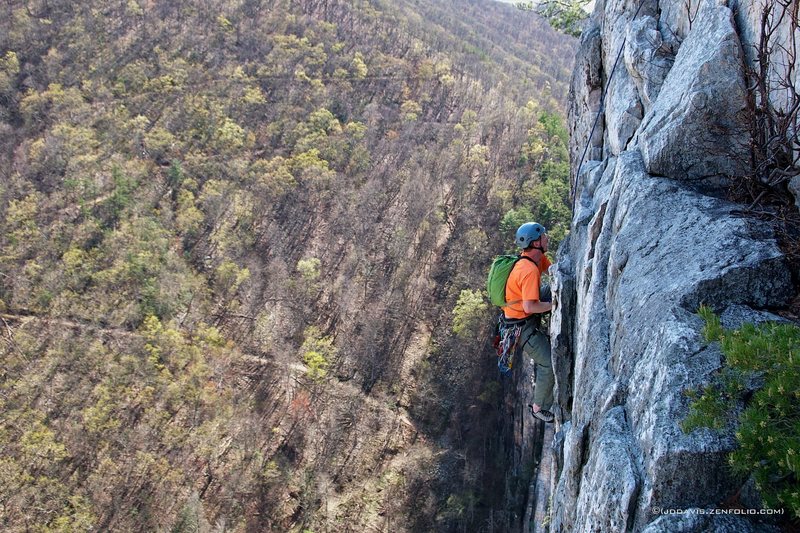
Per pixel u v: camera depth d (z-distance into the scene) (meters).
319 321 61.19
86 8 100.50
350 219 70.69
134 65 93.25
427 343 58.91
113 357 55.69
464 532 43.91
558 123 80.31
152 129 84.19
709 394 3.99
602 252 6.47
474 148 80.38
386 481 48.69
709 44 6.07
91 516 46.00
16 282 60.91
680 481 3.86
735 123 5.74
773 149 5.30
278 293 62.88
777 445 3.54
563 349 7.59
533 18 174.25
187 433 51.28
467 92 99.44
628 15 9.23
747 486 3.67
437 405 53.00
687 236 5.32
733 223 5.14
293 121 87.50
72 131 80.94
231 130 83.44
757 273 4.70
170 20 101.69
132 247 65.00
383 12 119.00
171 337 56.72
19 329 57.59
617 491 4.21
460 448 49.66
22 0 99.44
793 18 4.86
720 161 5.85
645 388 4.47
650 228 5.73
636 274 5.47
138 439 50.22
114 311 59.53
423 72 100.25
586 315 6.45
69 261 63.16
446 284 64.06
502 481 46.22
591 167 9.59
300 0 113.75
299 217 71.62
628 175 6.38
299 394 54.44
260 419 52.97
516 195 71.38
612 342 5.59
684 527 3.65
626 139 8.17
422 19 130.00
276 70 96.50
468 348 54.16
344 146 82.00
